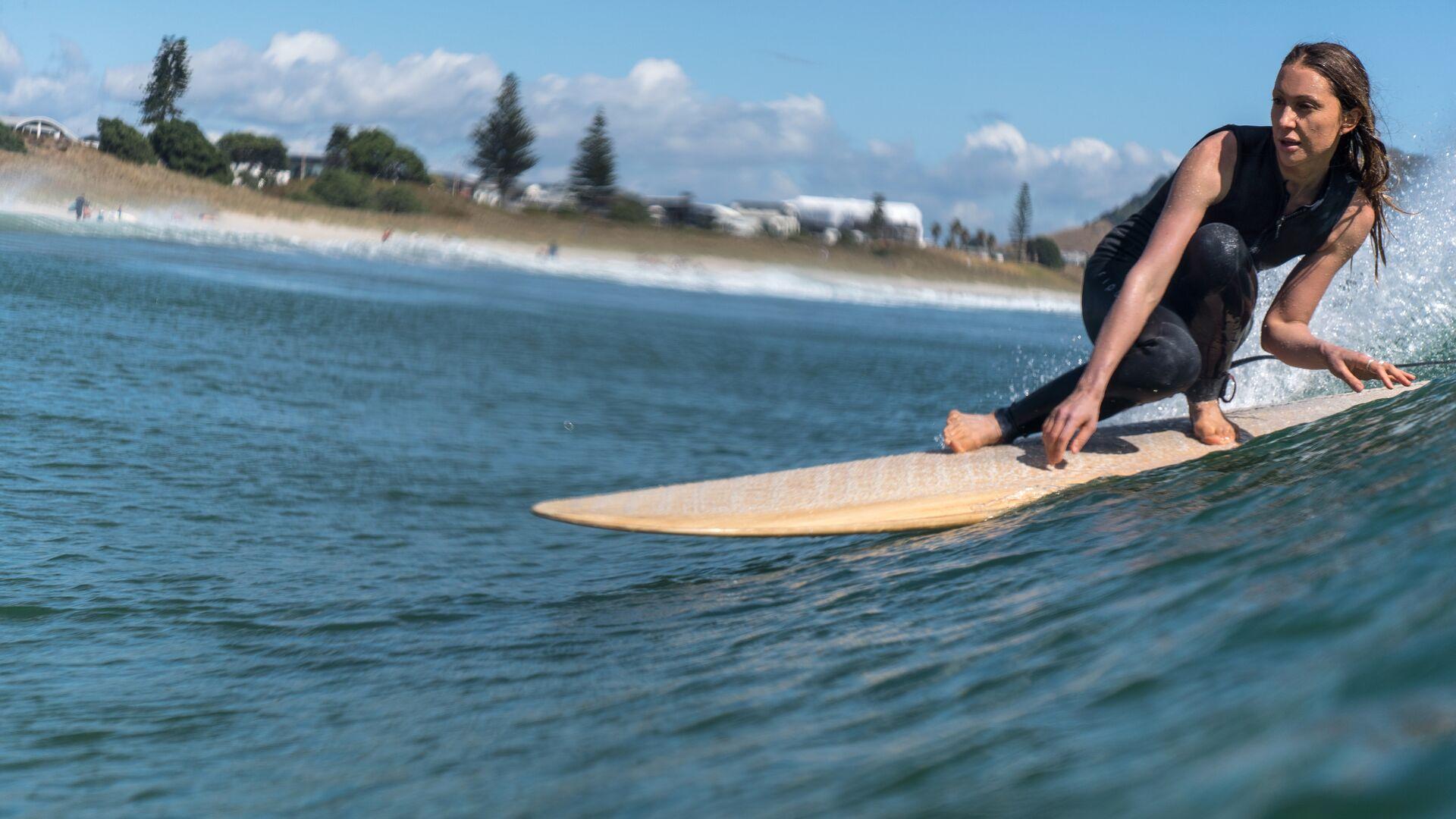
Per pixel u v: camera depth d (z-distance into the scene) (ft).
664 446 42.57
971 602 11.75
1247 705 6.24
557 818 7.62
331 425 38.52
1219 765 5.47
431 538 23.53
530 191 358.84
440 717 11.27
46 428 30.94
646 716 10.03
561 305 145.28
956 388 75.36
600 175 317.42
